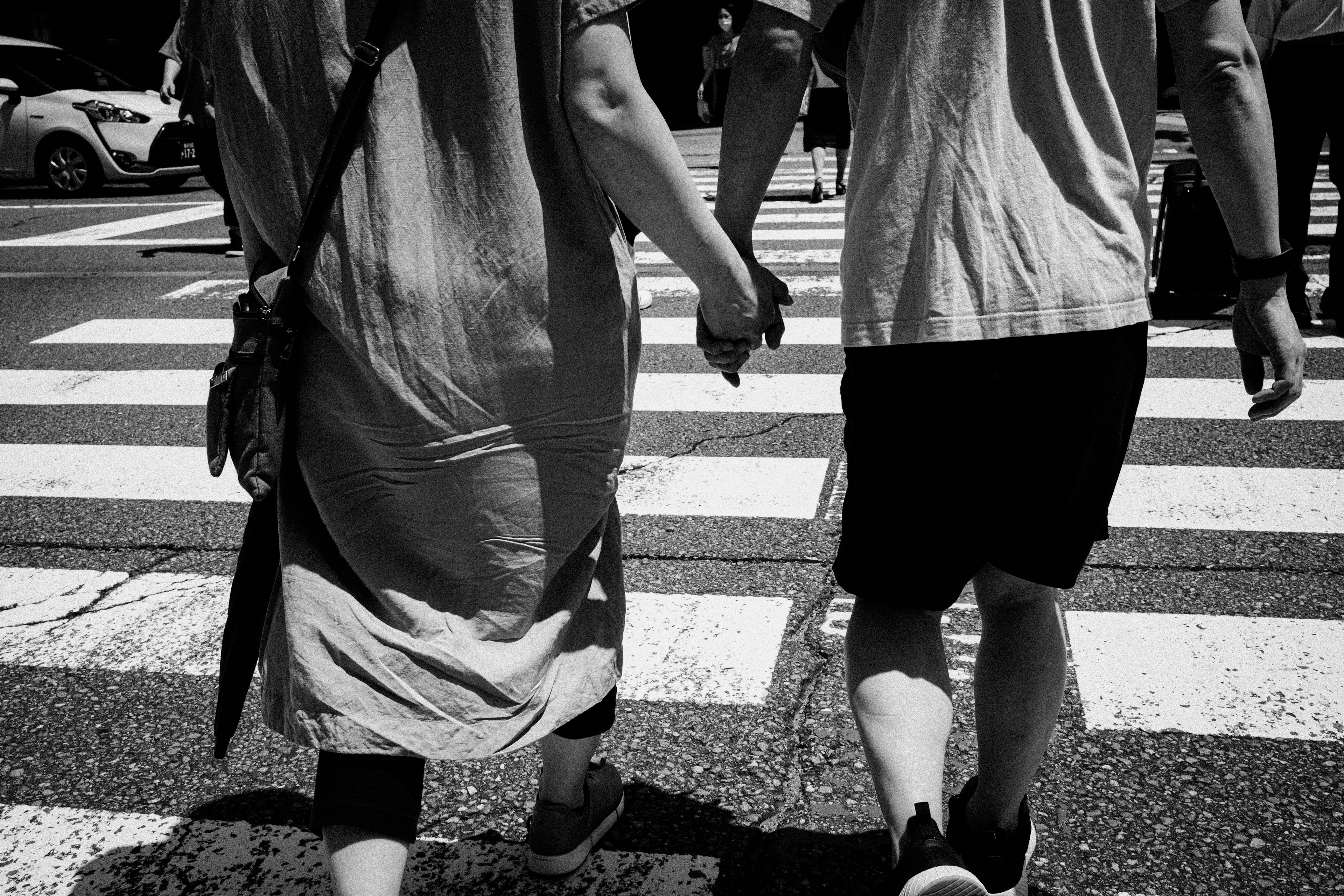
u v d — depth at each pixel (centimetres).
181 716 300
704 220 174
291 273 170
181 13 170
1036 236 175
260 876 240
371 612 180
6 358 665
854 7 187
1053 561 188
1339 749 271
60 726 297
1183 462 457
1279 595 347
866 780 264
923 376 180
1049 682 203
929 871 165
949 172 175
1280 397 205
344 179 166
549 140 169
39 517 438
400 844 176
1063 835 243
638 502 434
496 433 175
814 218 1065
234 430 173
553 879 234
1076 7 174
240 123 168
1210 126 187
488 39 162
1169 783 260
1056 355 177
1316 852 237
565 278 174
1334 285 632
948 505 183
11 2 2178
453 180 167
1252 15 589
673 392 566
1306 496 420
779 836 246
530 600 185
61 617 358
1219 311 677
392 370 170
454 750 178
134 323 738
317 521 183
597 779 243
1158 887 228
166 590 375
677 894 230
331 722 173
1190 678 302
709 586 365
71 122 1390
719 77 2094
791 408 538
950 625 332
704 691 303
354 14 161
